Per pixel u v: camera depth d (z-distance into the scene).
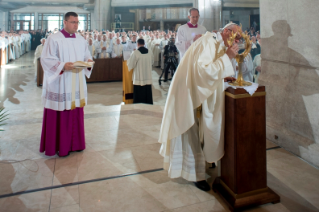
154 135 3.72
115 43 9.91
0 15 25.39
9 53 14.47
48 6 25.77
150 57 5.89
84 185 2.43
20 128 4.02
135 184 2.44
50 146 2.98
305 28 2.73
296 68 2.92
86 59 3.15
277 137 3.26
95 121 4.35
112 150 3.21
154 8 24.42
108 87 8.45
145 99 6.05
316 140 2.71
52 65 2.80
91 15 25.92
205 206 2.11
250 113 2.02
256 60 5.17
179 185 2.42
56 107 2.88
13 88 7.91
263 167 2.10
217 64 1.97
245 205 2.03
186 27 4.64
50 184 2.45
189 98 2.14
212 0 11.21
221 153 2.16
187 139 2.28
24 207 2.10
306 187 2.34
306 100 2.81
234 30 2.10
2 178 2.55
